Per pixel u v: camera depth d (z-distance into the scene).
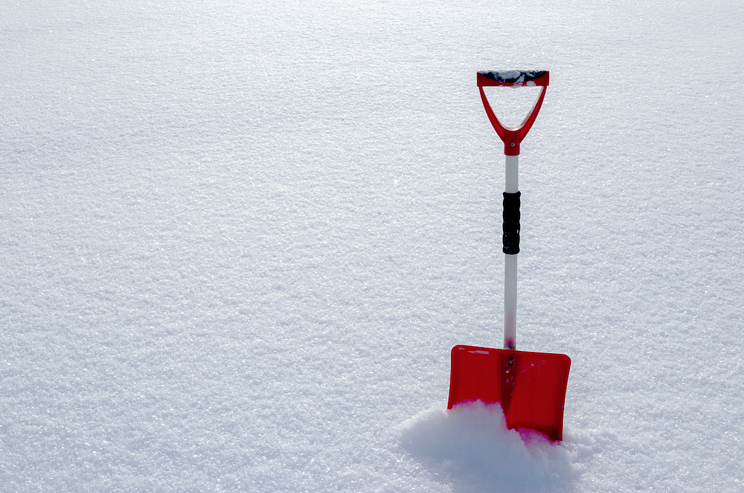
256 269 2.55
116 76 5.12
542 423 1.69
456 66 5.09
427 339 2.12
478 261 2.55
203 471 1.64
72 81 5.02
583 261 2.53
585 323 2.18
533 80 1.46
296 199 3.12
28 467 1.67
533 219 2.85
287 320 2.24
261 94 4.60
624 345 2.06
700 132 3.71
